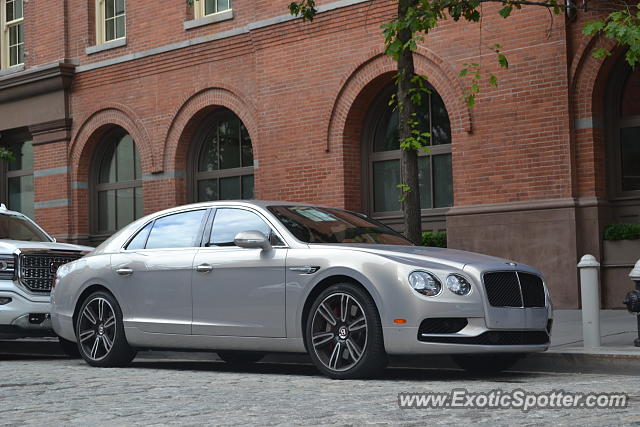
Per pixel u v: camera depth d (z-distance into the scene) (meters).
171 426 5.88
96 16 22.16
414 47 10.43
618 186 15.23
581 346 9.70
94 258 10.41
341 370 8.28
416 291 7.98
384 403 6.68
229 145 20.03
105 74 21.64
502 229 15.56
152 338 9.72
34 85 22.75
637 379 8.13
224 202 9.67
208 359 11.45
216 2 20.08
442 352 7.93
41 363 11.26
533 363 9.18
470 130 15.95
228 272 9.15
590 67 14.86
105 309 10.23
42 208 22.91
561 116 15.03
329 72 17.70
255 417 6.15
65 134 22.33
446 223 16.50
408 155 11.31
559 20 15.03
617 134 15.23
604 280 14.88
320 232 9.13
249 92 19.05
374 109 17.78
